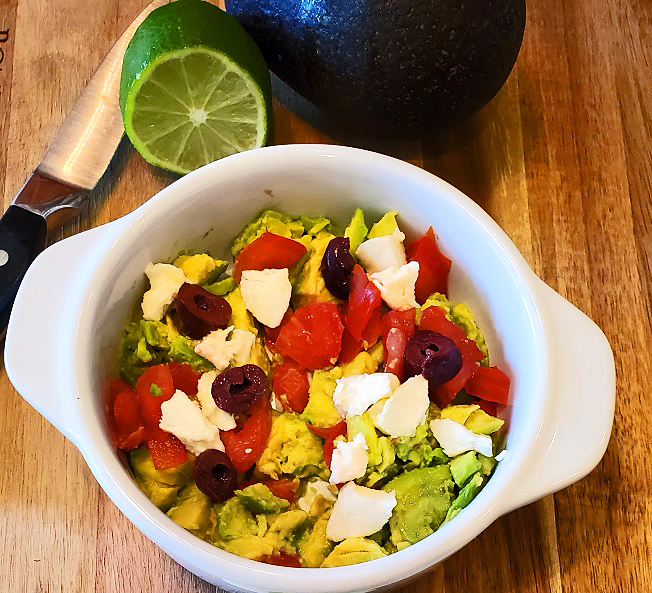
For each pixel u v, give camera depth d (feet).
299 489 0.90
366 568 0.74
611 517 0.99
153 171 1.13
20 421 1.00
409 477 0.86
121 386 0.91
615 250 1.12
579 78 1.21
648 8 1.25
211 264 0.97
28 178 1.10
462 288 0.98
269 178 0.95
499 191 1.15
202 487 0.85
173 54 0.99
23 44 1.19
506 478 0.79
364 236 0.98
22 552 0.95
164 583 0.94
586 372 0.84
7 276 1.00
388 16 0.97
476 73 1.03
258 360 0.94
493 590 0.96
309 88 1.08
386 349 0.91
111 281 0.87
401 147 1.16
